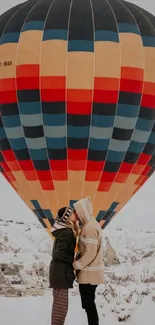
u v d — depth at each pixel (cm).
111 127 1123
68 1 1172
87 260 644
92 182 1160
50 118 1107
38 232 2392
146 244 2347
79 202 668
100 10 1150
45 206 1187
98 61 1091
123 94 1105
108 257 2089
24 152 1162
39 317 898
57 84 1088
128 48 1116
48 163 1152
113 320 866
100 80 1088
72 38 1100
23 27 1146
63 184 1158
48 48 1098
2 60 1131
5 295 1204
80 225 705
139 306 983
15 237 2245
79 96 1088
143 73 1125
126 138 1142
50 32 1112
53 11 1148
